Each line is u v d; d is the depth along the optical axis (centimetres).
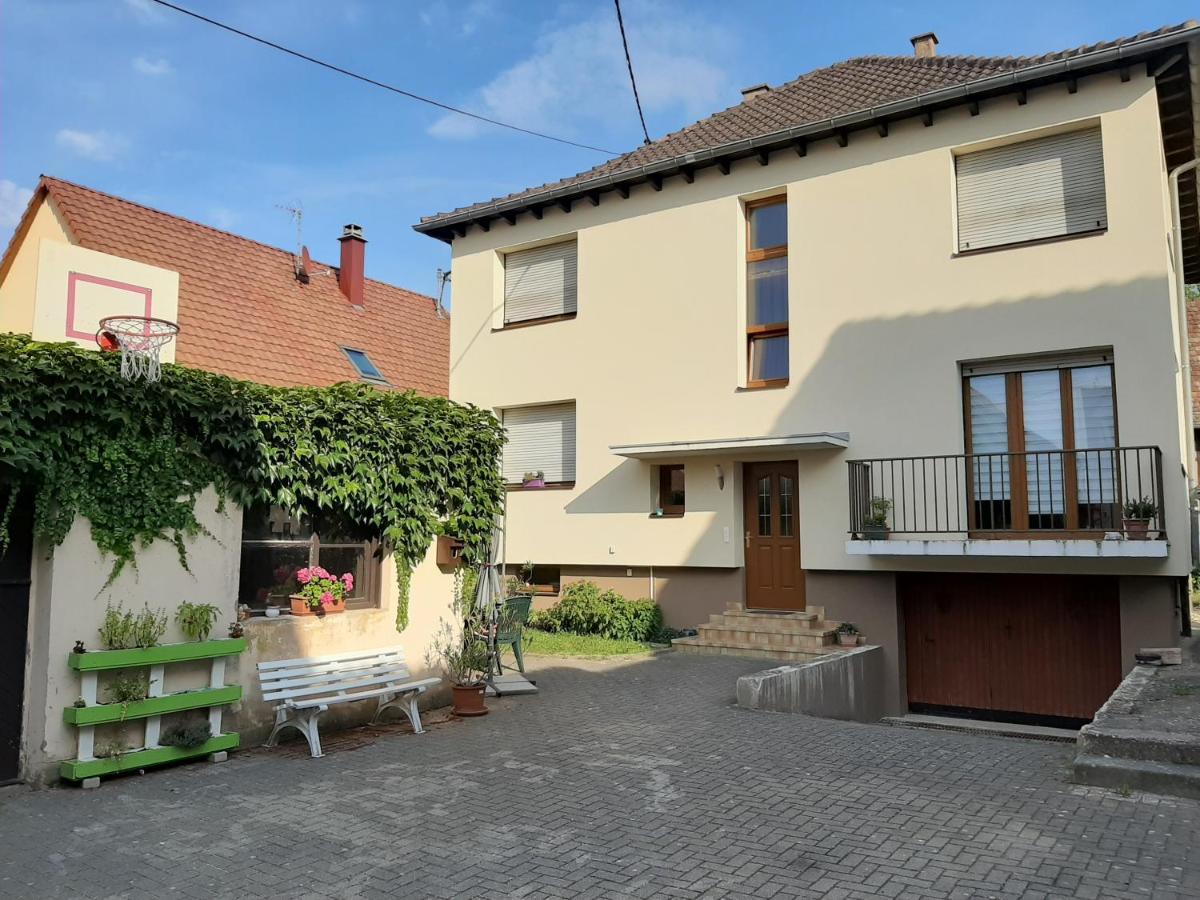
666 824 526
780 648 1237
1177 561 1049
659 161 1425
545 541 1563
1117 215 1109
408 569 877
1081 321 1123
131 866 466
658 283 1480
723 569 1395
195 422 703
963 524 1184
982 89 1159
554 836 507
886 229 1273
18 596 616
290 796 591
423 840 503
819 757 684
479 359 1680
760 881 438
